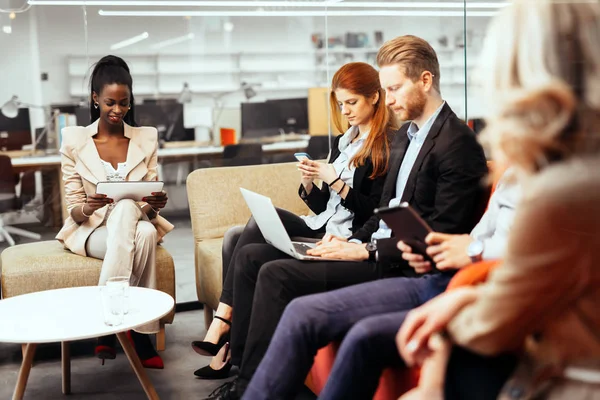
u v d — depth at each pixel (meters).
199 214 3.58
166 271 3.25
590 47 0.96
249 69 5.45
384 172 2.61
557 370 1.04
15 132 5.04
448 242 1.83
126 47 5.20
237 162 5.44
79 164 3.26
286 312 1.87
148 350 3.02
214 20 5.34
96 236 3.17
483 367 1.16
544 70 0.97
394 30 2.67
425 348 1.21
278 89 5.54
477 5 2.24
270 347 1.86
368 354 1.64
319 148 5.58
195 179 3.62
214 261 3.24
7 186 4.96
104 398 2.69
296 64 5.57
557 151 0.98
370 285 1.94
